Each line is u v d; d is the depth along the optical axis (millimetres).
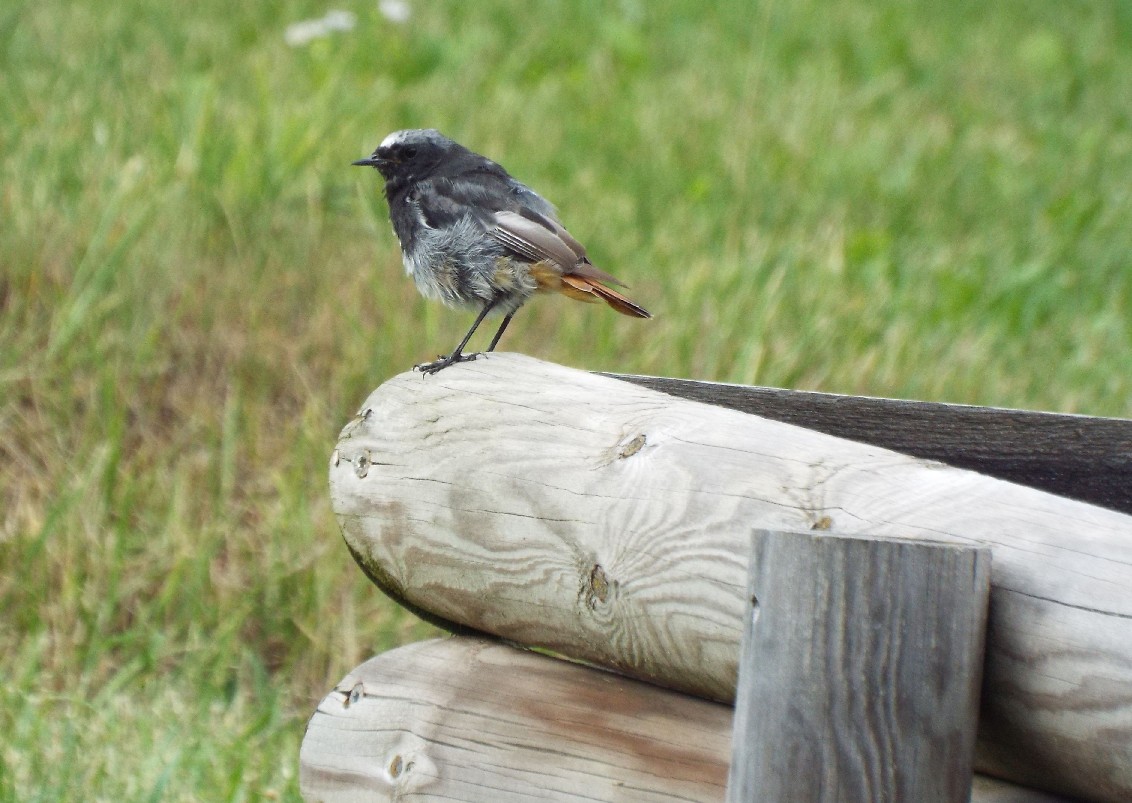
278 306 13078
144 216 12914
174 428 11664
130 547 10406
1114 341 14742
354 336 12383
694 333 12742
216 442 11406
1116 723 3471
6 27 18703
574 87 21141
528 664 5258
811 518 4125
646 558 4535
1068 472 5918
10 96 16078
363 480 5582
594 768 4793
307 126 15695
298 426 11625
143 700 9172
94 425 11414
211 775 7996
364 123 17109
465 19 23078
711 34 25000
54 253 13016
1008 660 3656
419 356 12133
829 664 3600
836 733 3594
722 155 18344
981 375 13102
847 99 21891
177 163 14414
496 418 5223
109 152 14547
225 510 10734
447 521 5230
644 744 4773
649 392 5055
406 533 5398
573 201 16391
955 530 3830
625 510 4633
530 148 17922
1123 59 26312
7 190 13625
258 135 15000
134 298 12578
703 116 20094
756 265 14250
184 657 9719
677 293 13773
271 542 10281
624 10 25516
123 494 10727
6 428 11438
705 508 4391
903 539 3662
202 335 12453
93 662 9320
